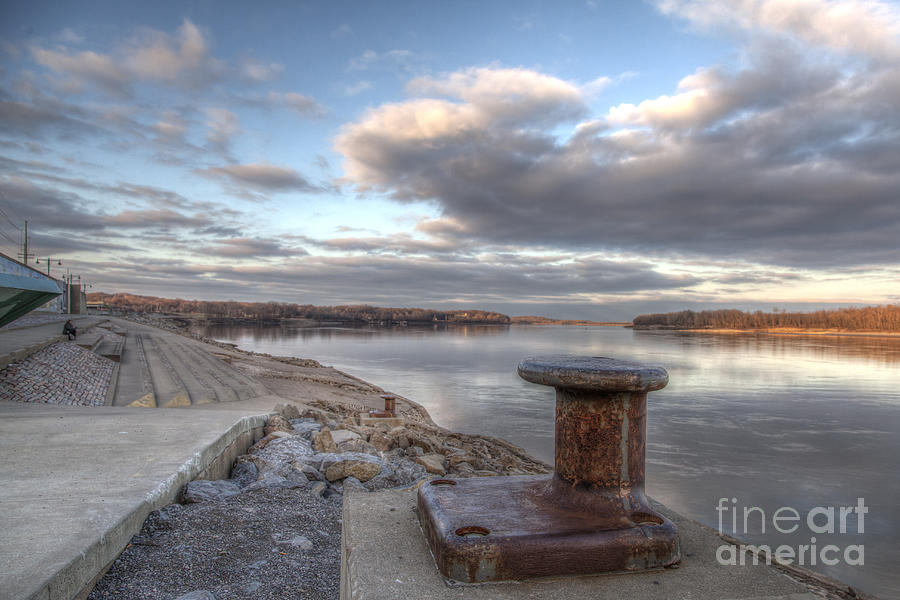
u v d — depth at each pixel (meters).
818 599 1.67
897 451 21.23
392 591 1.70
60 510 3.22
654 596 1.68
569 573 1.81
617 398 2.07
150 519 3.51
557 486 2.17
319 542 3.49
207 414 7.37
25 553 2.55
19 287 9.48
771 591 1.73
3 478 3.92
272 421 8.04
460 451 13.08
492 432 23.34
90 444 5.15
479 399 34.22
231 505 4.05
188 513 3.73
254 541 3.39
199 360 26.94
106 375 16.88
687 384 46.53
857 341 163.00
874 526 13.14
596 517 1.99
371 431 11.26
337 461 5.62
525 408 30.39
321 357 71.81
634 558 1.85
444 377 48.47
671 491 15.71
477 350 94.62
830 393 40.62
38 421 6.46
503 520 1.96
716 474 17.58
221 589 2.75
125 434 5.68
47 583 2.25
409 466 6.09
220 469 5.57
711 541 2.16
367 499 2.66
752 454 20.52
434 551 1.94
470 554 1.75
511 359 72.44
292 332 174.88
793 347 121.50
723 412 31.05
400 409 26.28
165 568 2.93
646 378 1.97
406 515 2.42
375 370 55.16
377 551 2.01
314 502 4.35
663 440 22.94
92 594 2.62
